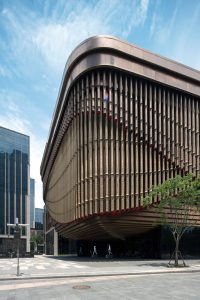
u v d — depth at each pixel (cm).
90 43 3550
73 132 4006
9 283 1861
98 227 3769
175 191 3042
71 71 3928
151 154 3681
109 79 3591
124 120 3591
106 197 3438
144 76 3684
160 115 3803
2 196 13288
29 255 5912
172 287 1614
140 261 3478
